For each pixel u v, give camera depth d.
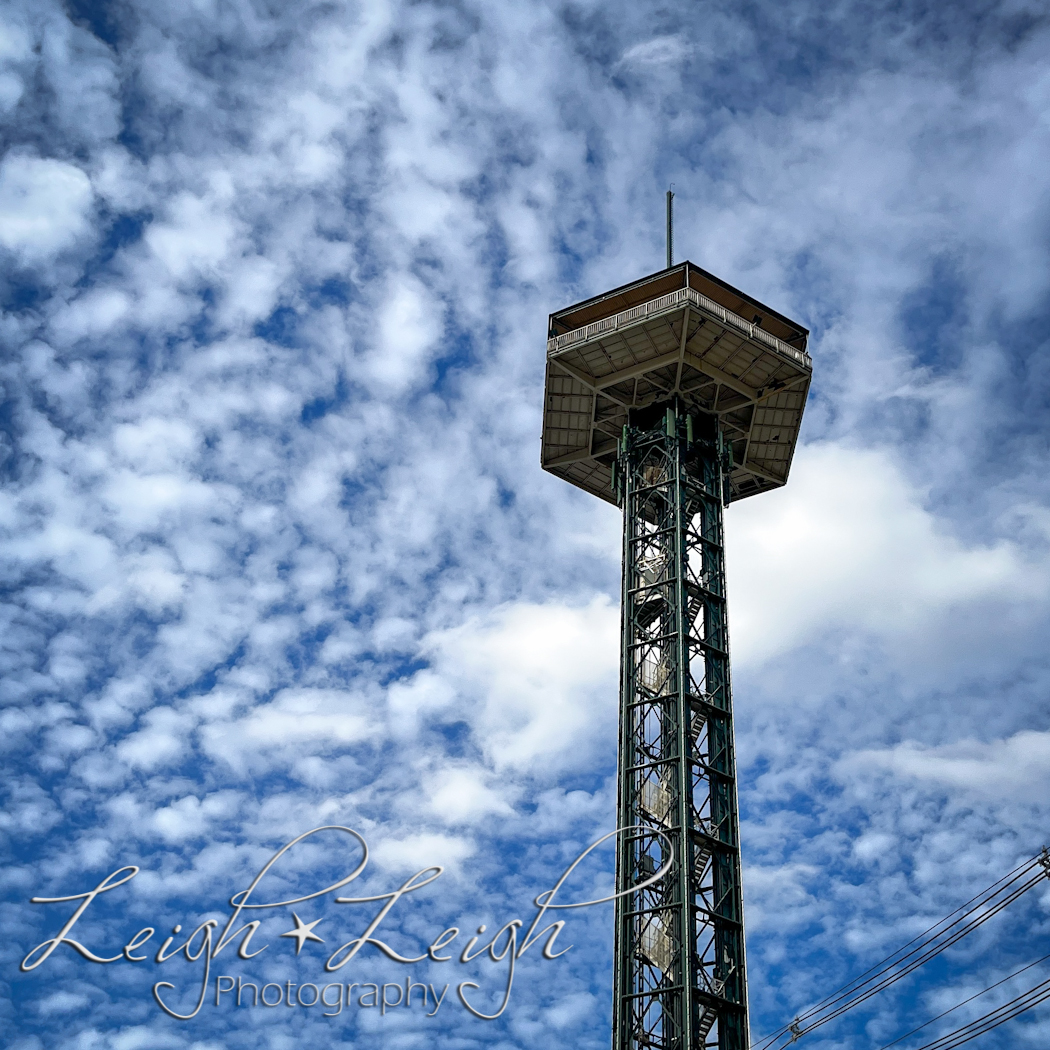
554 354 100.50
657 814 84.19
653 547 97.25
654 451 101.62
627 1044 76.69
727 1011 77.94
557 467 109.38
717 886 82.56
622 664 91.81
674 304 96.44
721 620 94.06
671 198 114.00
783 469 108.31
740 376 101.44
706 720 89.75
